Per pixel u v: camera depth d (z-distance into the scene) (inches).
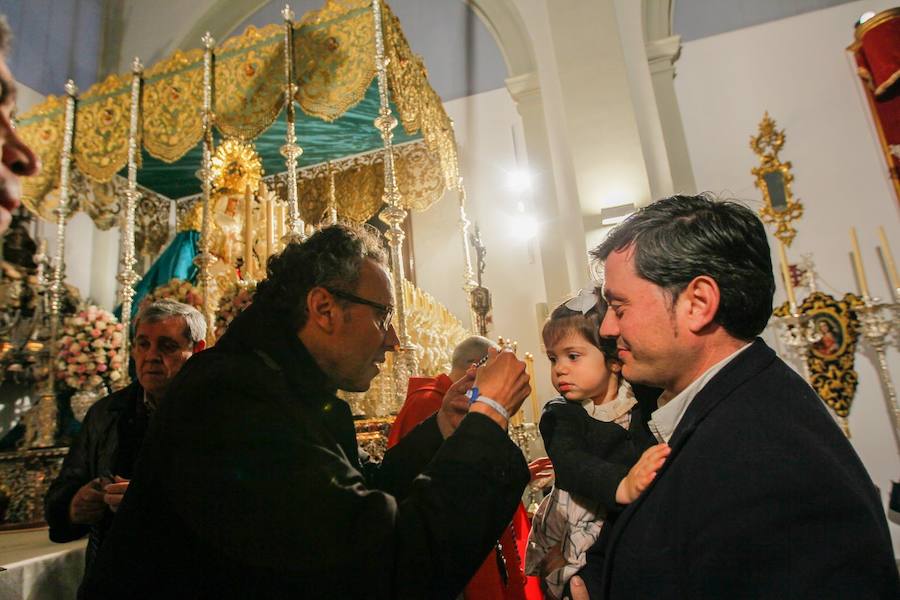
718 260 43.6
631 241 47.3
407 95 170.4
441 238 239.5
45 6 246.5
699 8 226.4
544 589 73.4
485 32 254.2
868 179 196.2
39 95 236.4
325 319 53.4
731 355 45.1
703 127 215.5
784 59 213.8
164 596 41.2
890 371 179.9
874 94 185.0
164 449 42.7
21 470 145.4
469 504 41.0
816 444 37.4
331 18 163.0
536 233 223.9
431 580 38.4
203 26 281.7
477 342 105.9
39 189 196.7
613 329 50.0
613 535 45.0
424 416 90.8
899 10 178.5
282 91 164.4
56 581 103.0
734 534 36.0
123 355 170.4
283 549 37.4
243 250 188.5
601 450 66.1
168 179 253.8
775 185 203.8
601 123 199.9
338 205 247.1
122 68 280.2
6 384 189.2
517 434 159.2
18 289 185.8
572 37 208.5
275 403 43.6
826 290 191.2
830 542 34.0
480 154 242.4
